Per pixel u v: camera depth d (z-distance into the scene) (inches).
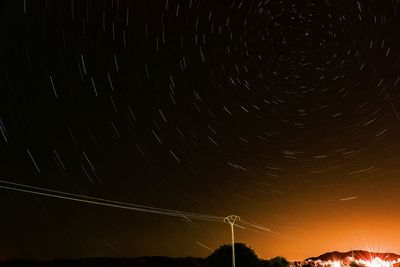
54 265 1349.7
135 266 1545.3
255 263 1330.0
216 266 1321.4
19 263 1184.2
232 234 1064.8
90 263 1525.6
